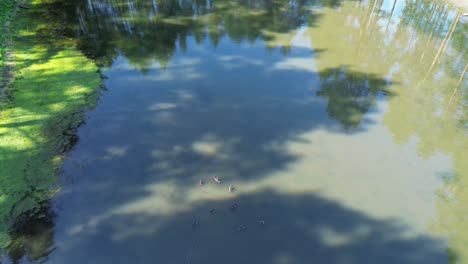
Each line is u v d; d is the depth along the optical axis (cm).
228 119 986
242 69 1251
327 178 802
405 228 697
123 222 685
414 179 812
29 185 747
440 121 1009
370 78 1215
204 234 670
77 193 739
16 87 1051
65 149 848
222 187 770
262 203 737
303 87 1150
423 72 1260
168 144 884
